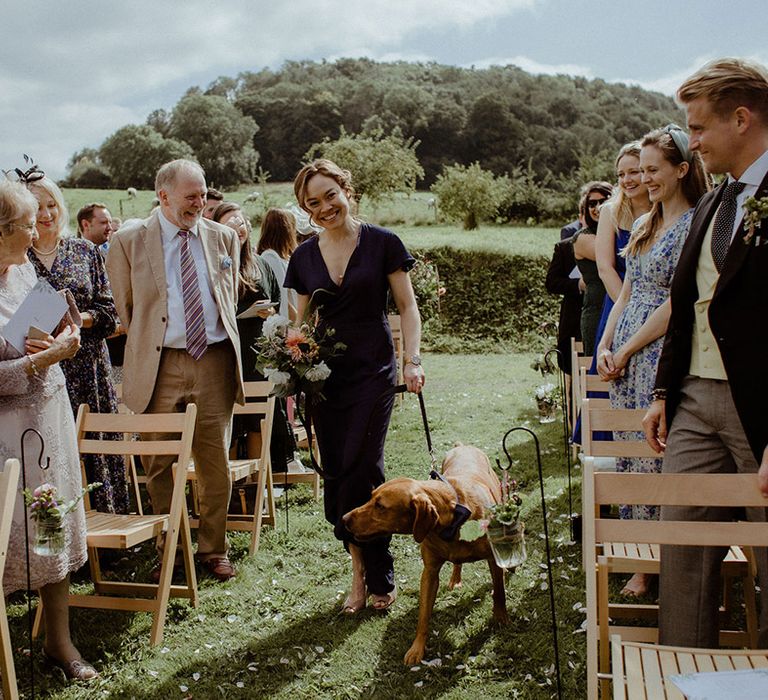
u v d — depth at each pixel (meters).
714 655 2.21
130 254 4.32
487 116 62.69
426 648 3.53
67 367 4.51
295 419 6.96
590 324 5.72
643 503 2.32
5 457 3.17
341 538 3.84
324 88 67.94
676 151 3.55
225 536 4.58
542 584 4.05
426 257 15.97
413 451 7.18
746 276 2.40
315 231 7.84
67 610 3.53
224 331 4.43
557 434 7.64
